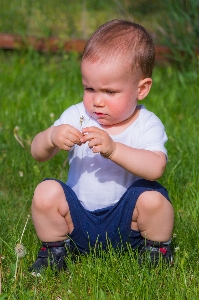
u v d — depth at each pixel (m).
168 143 4.87
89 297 2.99
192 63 6.59
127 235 3.22
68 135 3.04
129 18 7.50
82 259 3.25
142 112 3.27
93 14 8.13
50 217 3.17
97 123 3.24
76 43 7.43
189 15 6.62
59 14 7.95
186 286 3.04
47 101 6.15
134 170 3.06
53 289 3.10
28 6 7.86
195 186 4.23
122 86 3.08
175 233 3.63
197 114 5.72
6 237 3.51
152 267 3.17
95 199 3.21
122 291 3.00
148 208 3.10
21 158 4.74
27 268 3.26
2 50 7.53
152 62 3.21
